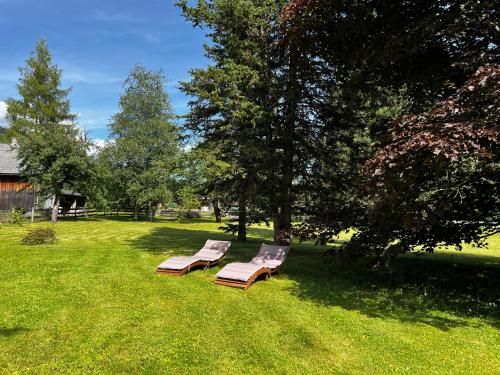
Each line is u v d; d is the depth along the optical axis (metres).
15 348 5.08
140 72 37.03
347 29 8.71
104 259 11.52
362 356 5.01
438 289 8.48
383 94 10.48
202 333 5.69
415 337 5.70
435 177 7.06
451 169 6.99
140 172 35.03
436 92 8.56
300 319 6.37
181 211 37.09
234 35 11.82
